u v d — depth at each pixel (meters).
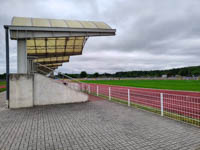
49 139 4.35
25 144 4.04
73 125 5.62
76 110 8.24
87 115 7.12
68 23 10.57
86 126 5.50
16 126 5.53
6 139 4.38
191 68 116.12
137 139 4.33
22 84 9.12
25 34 9.12
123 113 7.51
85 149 3.74
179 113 7.46
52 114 7.36
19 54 9.38
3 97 14.08
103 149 3.73
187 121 6.17
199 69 106.69
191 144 4.00
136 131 4.97
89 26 10.44
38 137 4.50
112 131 4.98
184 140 4.25
